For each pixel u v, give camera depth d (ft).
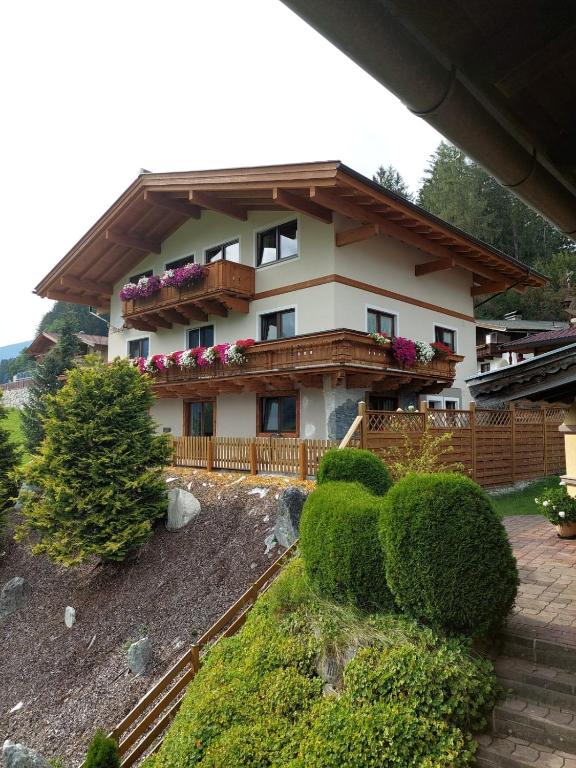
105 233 64.69
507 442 46.93
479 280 67.97
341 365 42.52
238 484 41.45
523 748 13.58
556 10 4.49
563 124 6.01
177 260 66.23
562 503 28.73
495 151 5.98
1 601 40.04
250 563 30.83
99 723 25.34
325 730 14.46
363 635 16.76
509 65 5.09
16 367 211.20
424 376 50.88
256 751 15.07
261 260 56.08
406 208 45.32
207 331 61.41
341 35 4.42
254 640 19.83
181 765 16.03
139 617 31.60
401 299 54.80
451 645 15.46
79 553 35.60
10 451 55.31
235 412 58.13
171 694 21.58
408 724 13.58
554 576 22.59
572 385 15.38
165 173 54.24
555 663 15.97
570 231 7.96
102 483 37.99
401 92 5.12
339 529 19.21
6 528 51.75
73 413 38.75
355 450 25.80
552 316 112.27
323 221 47.52
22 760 21.83
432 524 16.01
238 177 47.60
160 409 68.64
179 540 37.60
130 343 74.33
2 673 32.71
